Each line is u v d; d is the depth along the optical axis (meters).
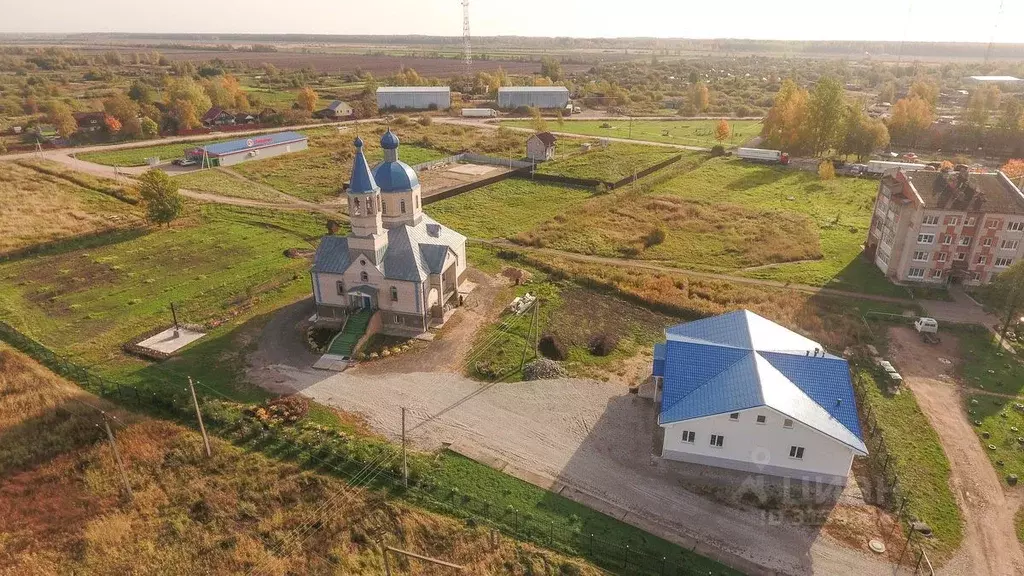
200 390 53.16
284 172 127.00
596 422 49.72
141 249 85.38
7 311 67.69
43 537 39.34
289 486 42.72
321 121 183.62
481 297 71.12
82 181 114.69
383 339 61.75
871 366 57.66
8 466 44.59
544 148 136.62
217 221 96.88
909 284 76.25
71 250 84.94
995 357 59.88
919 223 73.31
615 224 98.12
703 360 47.88
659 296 71.31
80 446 46.56
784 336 51.72
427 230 68.44
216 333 62.78
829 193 115.31
